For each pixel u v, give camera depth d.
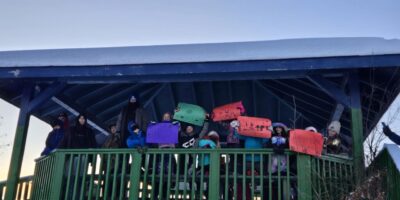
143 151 6.25
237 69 6.41
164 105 10.36
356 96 6.41
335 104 8.55
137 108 7.34
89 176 6.45
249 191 6.59
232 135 6.75
